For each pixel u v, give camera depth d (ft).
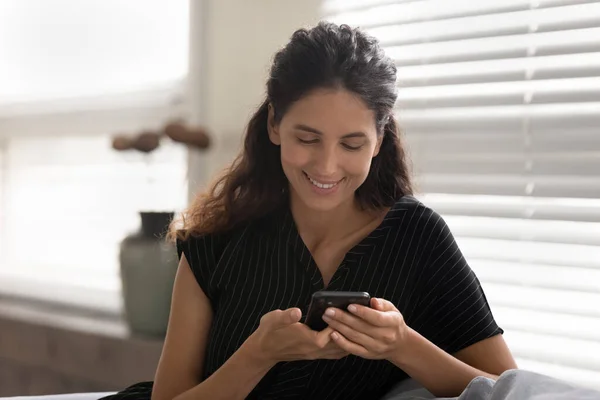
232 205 5.43
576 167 7.07
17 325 10.63
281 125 4.80
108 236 11.08
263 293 5.23
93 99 11.18
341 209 5.31
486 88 7.56
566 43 7.11
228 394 4.83
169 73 10.44
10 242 12.26
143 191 10.64
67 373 9.93
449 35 7.72
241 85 9.41
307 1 8.71
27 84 12.01
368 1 8.25
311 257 5.20
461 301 5.28
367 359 5.16
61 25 11.59
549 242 7.20
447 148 7.79
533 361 7.28
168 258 9.02
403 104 8.04
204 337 5.47
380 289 5.20
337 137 4.62
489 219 7.56
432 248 5.29
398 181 5.49
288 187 5.45
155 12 10.57
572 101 7.07
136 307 9.20
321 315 4.43
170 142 9.94
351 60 4.60
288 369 5.11
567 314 7.13
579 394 4.24
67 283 11.51
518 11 7.35
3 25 12.32
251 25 9.27
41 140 11.84
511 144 7.42
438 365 4.87
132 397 5.57
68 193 11.53
